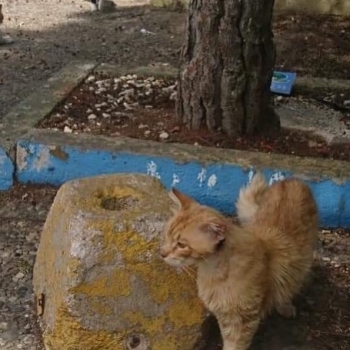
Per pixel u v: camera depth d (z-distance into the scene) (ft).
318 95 9.87
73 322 5.60
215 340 6.03
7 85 10.65
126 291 5.63
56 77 9.54
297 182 6.37
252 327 5.72
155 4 15.94
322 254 7.14
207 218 5.33
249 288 5.55
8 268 6.79
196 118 8.30
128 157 7.64
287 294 5.93
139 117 8.70
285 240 5.91
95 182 6.02
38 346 6.02
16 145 7.77
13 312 6.31
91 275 5.57
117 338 5.67
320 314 6.43
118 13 15.39
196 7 8.00
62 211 5.85
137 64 11.93
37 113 8.50
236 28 7.88
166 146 7.80
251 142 8.20
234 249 5.48
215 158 7.61
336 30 14.17
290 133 8.55
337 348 6.12
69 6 15.88
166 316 5.71
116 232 5.59
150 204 5.81
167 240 5.43
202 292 5.63
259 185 6.42
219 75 8.05
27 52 12.37
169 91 9.42
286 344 6.13
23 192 7.79
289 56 12.67
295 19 14.75
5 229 7.33
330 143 8.42
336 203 7.48
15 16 14.75
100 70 9.92
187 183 7.62
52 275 5.85
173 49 13.00
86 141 7.82
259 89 8.13
